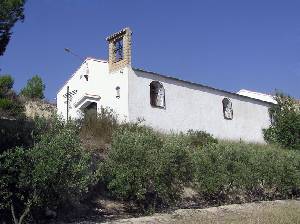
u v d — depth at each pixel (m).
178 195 16.19
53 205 12.48
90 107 30.88
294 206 17.16
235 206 17.56
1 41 16.12
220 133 31.86
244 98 34.53
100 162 15.52
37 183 11.64
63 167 11.85
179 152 16.00
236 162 19.11
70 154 12.25
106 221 13.43
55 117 13.99
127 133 15.83
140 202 15.38
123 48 28.12
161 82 28.73
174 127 28.73
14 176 11.63
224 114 32.75
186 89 30.11
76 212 14.02
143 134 15.96
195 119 30.22
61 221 13.22
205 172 18.03
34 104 34.94
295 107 36.00
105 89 29.45
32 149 11.88
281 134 33.81
